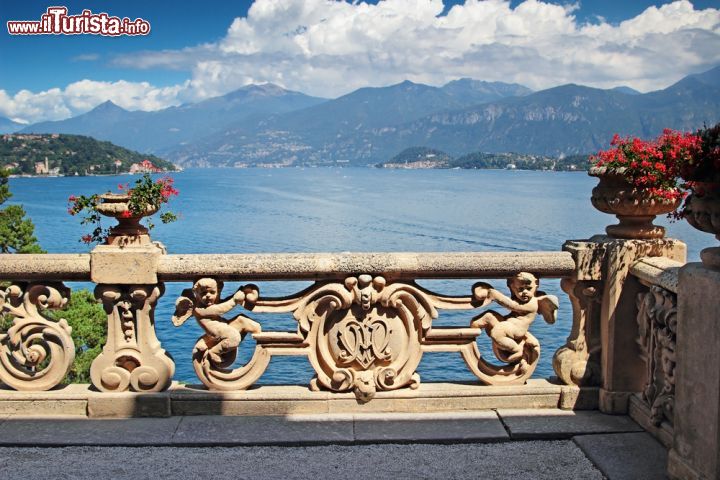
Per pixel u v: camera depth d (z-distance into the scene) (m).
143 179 4.26
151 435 4.04
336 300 4.29
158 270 4.24
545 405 4.45
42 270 4.23
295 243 84.38
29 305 4.32
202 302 4.27
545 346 28.77
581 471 3.66
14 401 4.31
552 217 116.12
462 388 4.45
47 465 3.69
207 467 3.69
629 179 4.23
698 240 76.06
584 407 4.45
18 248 26.62
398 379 4.41
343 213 123.50
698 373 3.27
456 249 80.06
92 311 21.11
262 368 4.39
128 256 4.21
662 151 4.14
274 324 29.23
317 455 3.84
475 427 4.17
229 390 4.38
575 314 4.54
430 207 137.38
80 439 3.99
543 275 4.45
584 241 4.56
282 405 4.35
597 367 4.47
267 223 105.44
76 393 4.34
